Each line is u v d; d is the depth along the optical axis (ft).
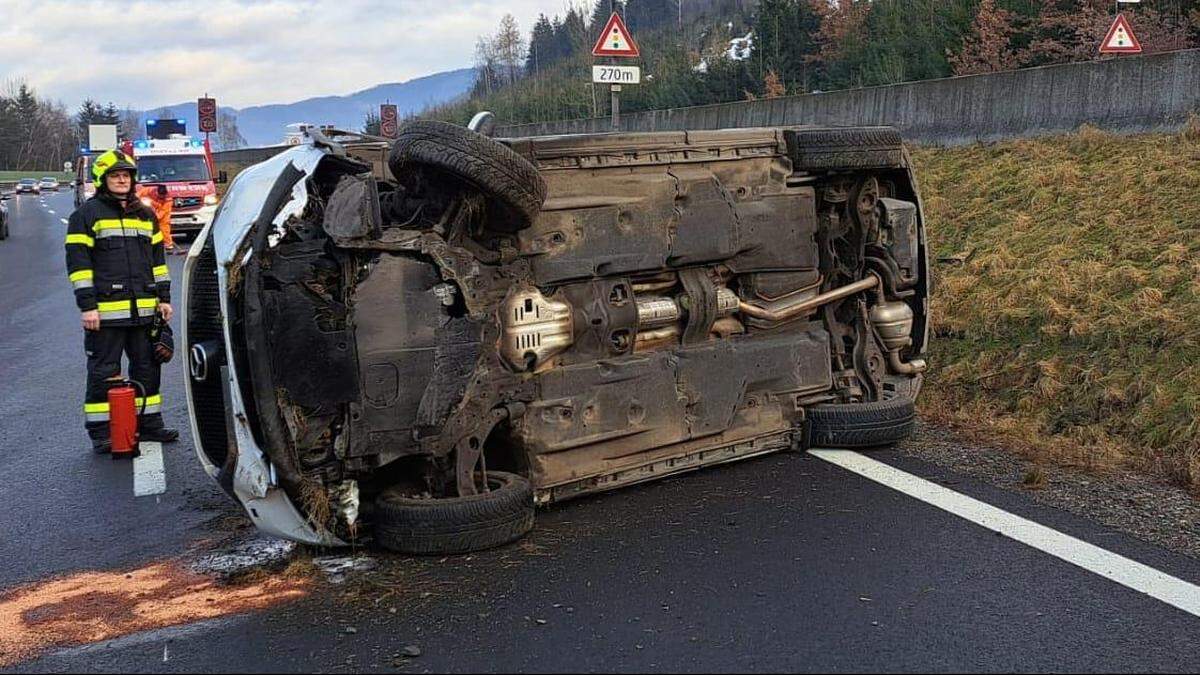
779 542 15.89
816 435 20.77
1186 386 20.86
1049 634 12.78
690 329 19.20
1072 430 21.56
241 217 15.21
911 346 23.41
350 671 12.12
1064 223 30.50
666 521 16.94
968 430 22.27
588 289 17.89
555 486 17.35
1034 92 41.88
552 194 17.38
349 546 16.01
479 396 16.26
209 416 16.62
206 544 16.85
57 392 29.07
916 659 12.17
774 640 12.65
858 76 79.10
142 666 12.44
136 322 23.30
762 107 60.13
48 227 105.09
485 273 16.37
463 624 13.26
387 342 15.43
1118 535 16.10
